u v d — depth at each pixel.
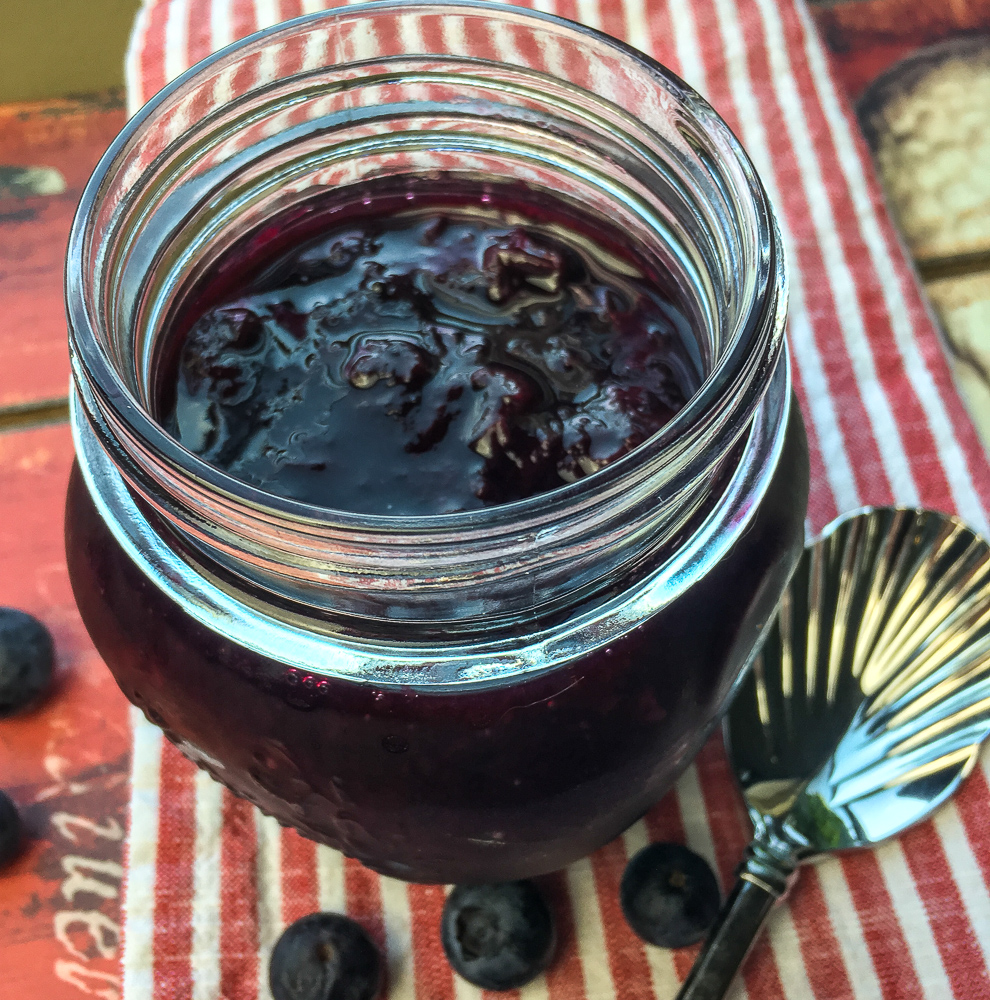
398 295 0.16
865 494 0.22
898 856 0.19
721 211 0.14
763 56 0.26
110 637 0.16
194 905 0.19
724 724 0.20
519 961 0.18
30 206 0.26
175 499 0.13
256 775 0.15
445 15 0.16
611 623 0.14
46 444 0.23
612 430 0.15
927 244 0.25
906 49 0.28
